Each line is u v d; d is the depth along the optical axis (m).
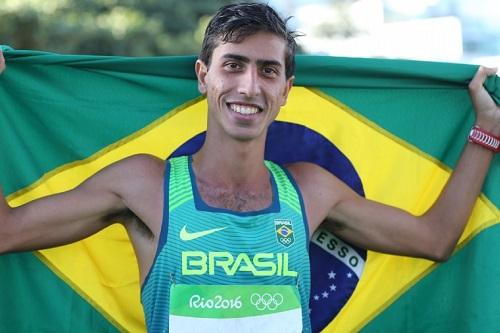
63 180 3.06
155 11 10.16
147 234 2.79
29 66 3.02
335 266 3.18
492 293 3.21
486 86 3.16
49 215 2.75
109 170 2.83
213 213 2.74
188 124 3.16
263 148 2.84
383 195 3.24
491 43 10.85
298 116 3.22
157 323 2.72
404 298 3.21
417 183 3.25
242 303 2.71
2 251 2.73
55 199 2.77
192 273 2.70
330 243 3.18
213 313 2.69
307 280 2.81
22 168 3.01
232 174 2.79
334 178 2.97
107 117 3.11
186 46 9.80
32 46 9.05
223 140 2.78
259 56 2.74
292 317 2.74
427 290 3.22
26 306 3.02
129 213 2.82
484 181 3.21
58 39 9.09
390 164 3.24
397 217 3.01
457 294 3.22
